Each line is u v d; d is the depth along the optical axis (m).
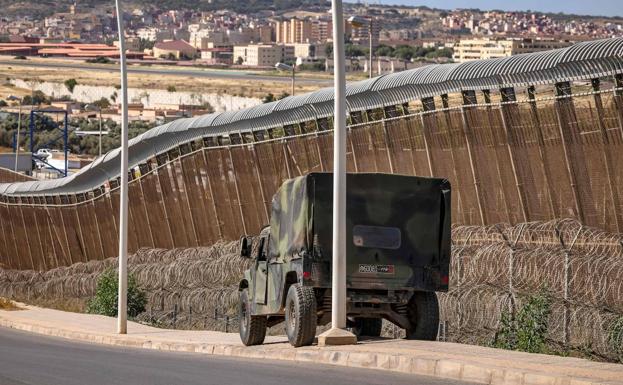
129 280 75.56
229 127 78.69
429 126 56.47
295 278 41.25
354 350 34.75
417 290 40.19
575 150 48.47
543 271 41.84
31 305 93.56
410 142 58.22
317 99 67.94
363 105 61.66
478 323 42.31
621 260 40.88
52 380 31.27
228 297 62.84
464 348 34.25
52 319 77.56
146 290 75.25
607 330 38.38
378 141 60.69
